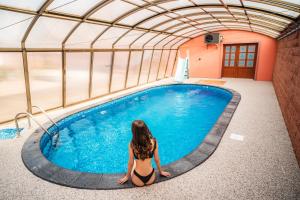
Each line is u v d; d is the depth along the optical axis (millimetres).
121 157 5852
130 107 10602
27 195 3244
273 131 5340
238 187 3211
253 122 6043
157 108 10398
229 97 10625
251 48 14266
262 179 3383
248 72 14805
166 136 7270
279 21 7223
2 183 3564
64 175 3676
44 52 7016
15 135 5621
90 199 3094
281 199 2920
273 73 12898
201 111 9797
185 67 14422
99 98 10141
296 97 4676
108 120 8852
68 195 3203
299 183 3246
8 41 5758
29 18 5270
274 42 13133
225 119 6203
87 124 8172
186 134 7402
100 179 3510
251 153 4250
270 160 3957
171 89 14078
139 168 3158
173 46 15805
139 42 11461
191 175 3545
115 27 8117
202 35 15625
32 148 4781
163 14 8312
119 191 3215
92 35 8016
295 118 4492
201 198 3004
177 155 5938
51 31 6379
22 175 3783
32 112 7285
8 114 6871
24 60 6422
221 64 15344
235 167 3756
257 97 9094
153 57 14203
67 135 7078
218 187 3227
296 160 3918
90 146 6492
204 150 4316
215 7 7320
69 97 8844
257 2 5734
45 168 3932
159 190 3199
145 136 2891
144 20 8555
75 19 6215
